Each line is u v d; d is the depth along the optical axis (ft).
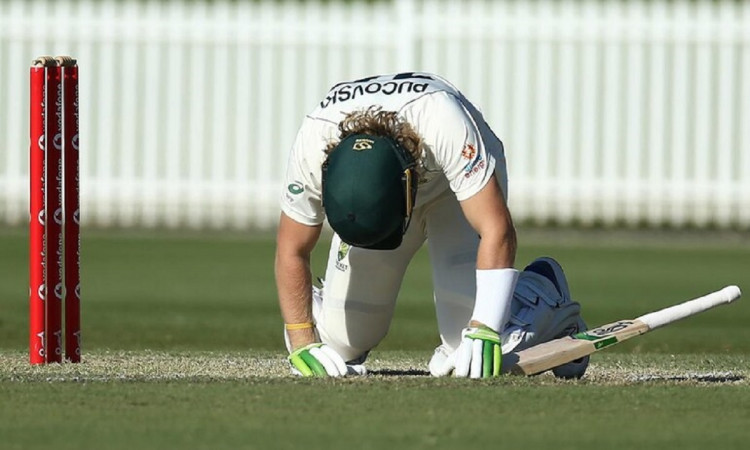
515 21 161.99
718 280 126.41
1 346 85.61
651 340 94.63
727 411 51.78
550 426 48.62
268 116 163.22
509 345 62.23
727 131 162.50
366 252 64.64
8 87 162.30
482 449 45.03
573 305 65.36
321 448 44.86
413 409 51.11
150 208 164.25
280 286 61.31
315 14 162.40
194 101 163.53
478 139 58.39
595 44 162.09
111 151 163.63
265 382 57.41
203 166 163.94
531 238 155.12
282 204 60.64
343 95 58.95
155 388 55.62
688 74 162.20
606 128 162.71
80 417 49.62
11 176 162.50
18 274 126.82
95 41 163.12
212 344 89.20
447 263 63.82
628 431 48.08
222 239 154.81
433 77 60.49
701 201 163.22
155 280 124.47
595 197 163.22
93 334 93.76
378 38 162.30
